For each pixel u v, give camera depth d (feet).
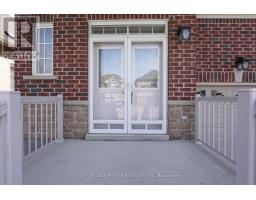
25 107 17.70
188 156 14.49
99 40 19.56
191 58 19.19
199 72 20.40
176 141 18.86
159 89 19.86
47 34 20.10
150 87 19.90
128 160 13.65
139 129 19.85
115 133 19.80
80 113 19.71
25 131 17.63
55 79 19.65
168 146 17.12
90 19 19.30
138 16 19.11
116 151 15.69
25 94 19.77
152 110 19.92
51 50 20.10
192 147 16.87
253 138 7.83
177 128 19.42
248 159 7.90
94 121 19.94
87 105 19.65
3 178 7.98
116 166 12.55
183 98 19.30
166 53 19.34
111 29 19.58
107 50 19.99
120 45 19.89
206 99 16.26
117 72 19.95
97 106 20.07
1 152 7.89
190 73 19.25
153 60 19.84
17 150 8.62
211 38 20.39
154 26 19.42
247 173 7.97
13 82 19.90
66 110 19.74
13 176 8.23
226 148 13.02
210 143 15.69
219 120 14.17
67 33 19.52
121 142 18.53
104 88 20.02
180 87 19.31
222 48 20.39
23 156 13.05
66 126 19.72
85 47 19.49
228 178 10.83
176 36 19.20
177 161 13.44
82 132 19.72
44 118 18.44
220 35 20.38
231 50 20.38
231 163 12.12
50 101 17.34
